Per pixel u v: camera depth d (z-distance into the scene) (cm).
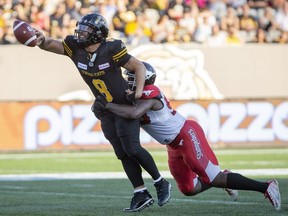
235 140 5744
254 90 6106
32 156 5172
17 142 5547
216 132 5728
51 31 6306
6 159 4966
